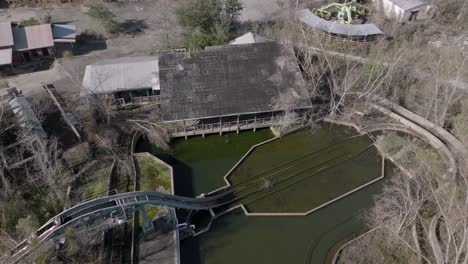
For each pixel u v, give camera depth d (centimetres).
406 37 6650
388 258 3744
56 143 4253
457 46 6203
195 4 6341
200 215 4175
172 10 7488
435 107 4938
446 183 4150
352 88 5509
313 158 4891
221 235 4016
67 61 6012
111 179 4319
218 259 3822
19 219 3566
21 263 3152
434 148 4906
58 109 5034
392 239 3862
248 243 3962
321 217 4219
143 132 4891
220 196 4334
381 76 5353
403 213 3853
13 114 4762
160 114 5053
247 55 5159
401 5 7125
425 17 7306
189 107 4769
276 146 5028
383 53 5806
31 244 3209
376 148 5019
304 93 4988
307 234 4059
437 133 5019
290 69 5125
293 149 5000
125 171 4434
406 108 5403
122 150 4688
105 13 6731
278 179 4622
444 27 7012
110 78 5128
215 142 5059
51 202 3938
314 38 6419
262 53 5188
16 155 4225
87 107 4888
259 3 7931
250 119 5116
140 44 6512
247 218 4178
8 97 4978
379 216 3988
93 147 4628
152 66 5309
